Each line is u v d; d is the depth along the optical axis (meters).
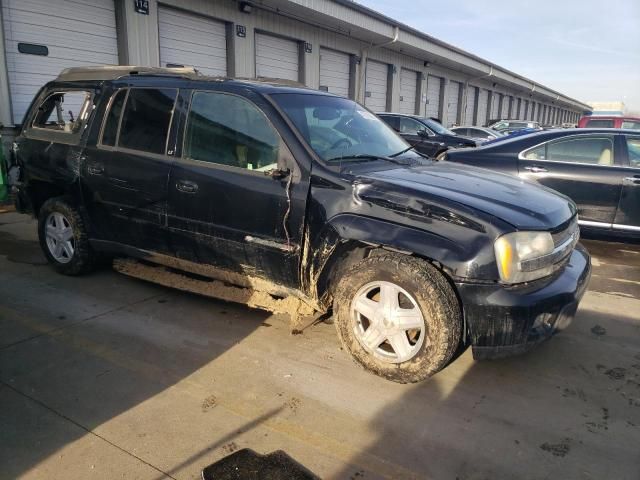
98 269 4.98
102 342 3.54
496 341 2.84
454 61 23.61
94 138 4.31
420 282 2.88
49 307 4.11
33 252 5.60
